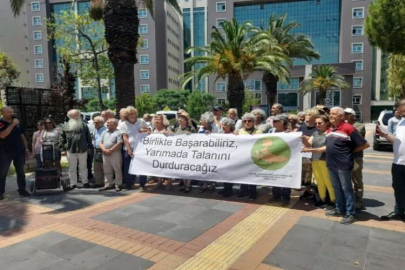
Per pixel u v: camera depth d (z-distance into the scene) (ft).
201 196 19.56
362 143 14.19
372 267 10.44
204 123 21.11
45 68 233.96
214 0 221.25
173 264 10.75
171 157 20.35
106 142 21.21
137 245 12.23
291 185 16.92
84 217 15.55
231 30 54.03
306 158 18.54
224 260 11.05
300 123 21.68
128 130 21.68
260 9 224.94
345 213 15.44
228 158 18.66
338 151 14.60
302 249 11.83
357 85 195.62
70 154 22.07
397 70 59.06
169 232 13.56
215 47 55.47
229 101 57.21
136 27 33.09
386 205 17.31
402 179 14.43
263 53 55.77
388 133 14.94
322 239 12.73
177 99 210.59
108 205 17.67
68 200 18.84
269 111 59.47
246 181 18.11
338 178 14.99
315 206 17.16
